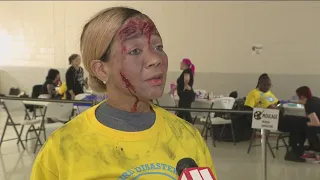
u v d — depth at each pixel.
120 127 0.73
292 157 4.17
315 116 3.94
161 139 0.76
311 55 4.20
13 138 4.94
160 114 0.81
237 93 4.98
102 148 0.71
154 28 0.75
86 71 0.79
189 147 0.80
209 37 5.22
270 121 2.81
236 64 4.96
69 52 5.15
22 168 3.87
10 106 4.53
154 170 0.72
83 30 0.76
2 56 5.25
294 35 4.30
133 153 0.72
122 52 0.71
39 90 4.81
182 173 0.72
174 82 5.27
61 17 5.30
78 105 3.71
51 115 4.44
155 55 0.72
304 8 4.18
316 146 4.09
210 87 5.17
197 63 5.23
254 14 4.72
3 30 5.37
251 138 4.71
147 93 0.72
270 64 4.57
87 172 0.69
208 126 4.87
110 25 0.72
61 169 0.70
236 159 4.27
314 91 4.21
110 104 0.75
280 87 4.43
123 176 0.70
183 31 5.27
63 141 0.73
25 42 5.29
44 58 5.19
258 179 3.62
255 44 4.71
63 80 4.93
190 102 4.68
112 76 0.73
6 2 5.34
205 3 5.19
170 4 5.49
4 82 5.20
